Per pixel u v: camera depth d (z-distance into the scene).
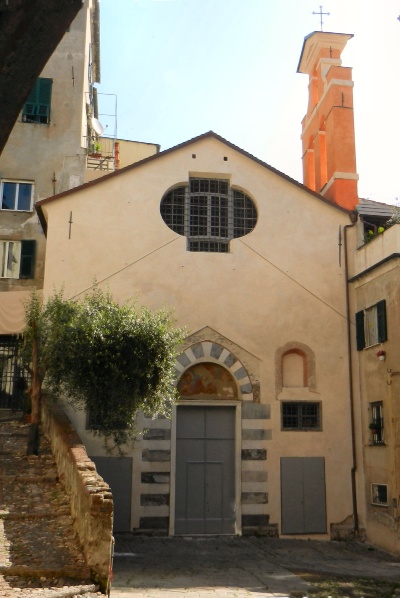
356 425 19.66
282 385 19.66
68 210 19.95
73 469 12.41
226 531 18.61
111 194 20.23
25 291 22.27
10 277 25.39
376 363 18.98
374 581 13.18
